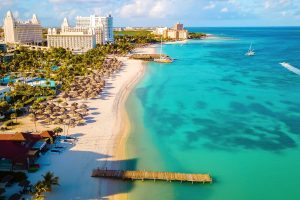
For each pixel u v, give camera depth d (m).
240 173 73.44
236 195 64.94
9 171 69.38
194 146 87.00
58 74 159.38
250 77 179.25
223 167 76.12
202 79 173.00
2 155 69.56
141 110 115.88
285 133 96.31
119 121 103.38
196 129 99.00
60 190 63.91
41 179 66.94
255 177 71.94
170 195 64.00
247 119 108.19
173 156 81.00
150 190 65.31
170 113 113.44
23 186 62.81
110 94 136.38
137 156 80.00
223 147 86.75
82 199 61.41
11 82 139.00
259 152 83.94
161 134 94.31
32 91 130.00
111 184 66.69
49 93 129.50
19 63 187.75
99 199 61.62
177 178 68.81
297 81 167.75
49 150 80.19
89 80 150.75
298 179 71.19
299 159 80.25
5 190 62.00
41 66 190.38
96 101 125.06
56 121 97.62
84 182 66.94
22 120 100.69
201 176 70.00
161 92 142.75
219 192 65.75
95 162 75.50
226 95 138.75
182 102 127.31
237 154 82.75
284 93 142.00
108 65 197.12
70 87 136.50
